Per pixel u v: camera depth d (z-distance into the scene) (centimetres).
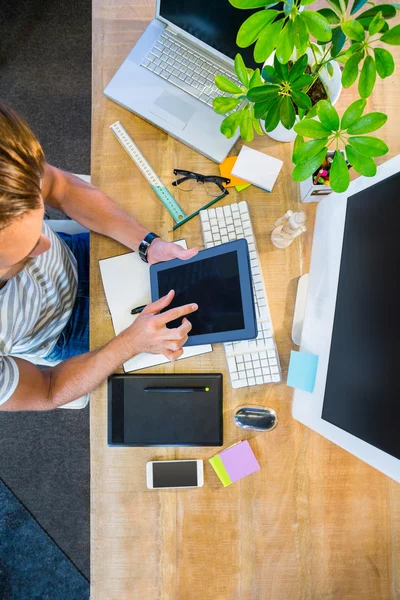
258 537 101
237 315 94
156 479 100
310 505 101
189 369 104
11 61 189
